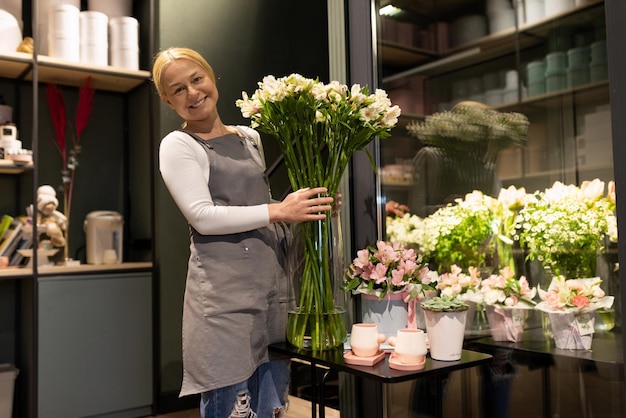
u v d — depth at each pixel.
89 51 3.31
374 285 1.96
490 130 2.37
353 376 2.50
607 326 1.97
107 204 3.77
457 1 2.49
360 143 1.97
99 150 3.76
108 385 3.24
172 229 3.53
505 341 2.21
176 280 3.52
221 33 3.86
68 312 3.13
